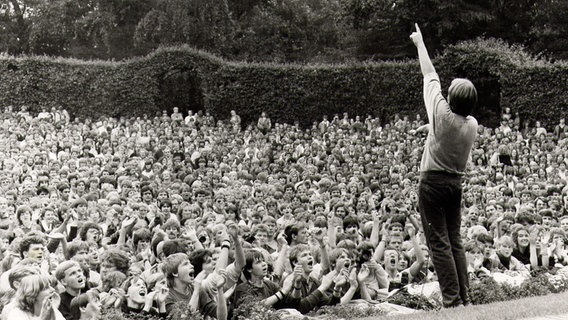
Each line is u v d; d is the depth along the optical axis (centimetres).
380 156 3259
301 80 4653
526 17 5109
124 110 4703
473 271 1402
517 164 3183
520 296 1144
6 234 1578
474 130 1012
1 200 1727
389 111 4566
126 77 4706
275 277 1305
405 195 2281
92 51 6231
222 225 1484
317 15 6166
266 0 5981
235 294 1107
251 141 3728
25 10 6606
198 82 4775
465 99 1001
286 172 2958
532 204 2169
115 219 1662
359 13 5209
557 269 1433
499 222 1761
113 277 1114
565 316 887
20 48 6400
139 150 3234
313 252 1398
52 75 4703
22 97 4678
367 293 1214
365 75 4591
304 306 1135
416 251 1345
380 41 5453
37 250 1158
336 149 3303
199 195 2105
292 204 2047
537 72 4172
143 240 1414
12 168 2702
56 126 3838
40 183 2283
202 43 5519
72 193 2156
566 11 5041
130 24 5869
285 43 6025
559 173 2980
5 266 1199
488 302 1096
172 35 5472
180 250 1235
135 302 1076
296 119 4662
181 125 4006
